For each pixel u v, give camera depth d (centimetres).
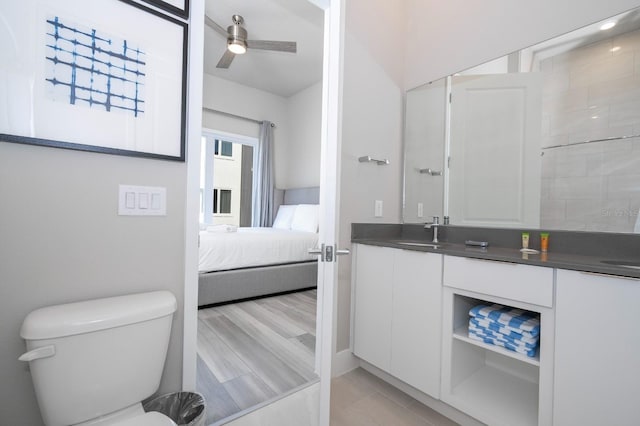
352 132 193
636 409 92
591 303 101
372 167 206
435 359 147
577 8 151
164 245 107
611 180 142
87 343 81
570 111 154
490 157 185
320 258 135
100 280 95
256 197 480
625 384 94
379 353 173
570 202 154
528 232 166
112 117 95
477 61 189
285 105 511
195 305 113
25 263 83
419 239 215
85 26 91
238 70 411
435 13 210
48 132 85
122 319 85
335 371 184
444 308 145
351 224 194
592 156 147
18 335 82
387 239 210
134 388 90
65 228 89
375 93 207
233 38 281
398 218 224
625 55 138
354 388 170
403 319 161
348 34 189
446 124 204
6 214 80
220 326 236
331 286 132
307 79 439
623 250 134
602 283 99
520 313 135
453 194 201
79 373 80
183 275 111
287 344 208
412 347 157
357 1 194
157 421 78
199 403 104
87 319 80
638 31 135
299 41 329
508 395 141
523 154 171
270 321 248
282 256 315
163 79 105
